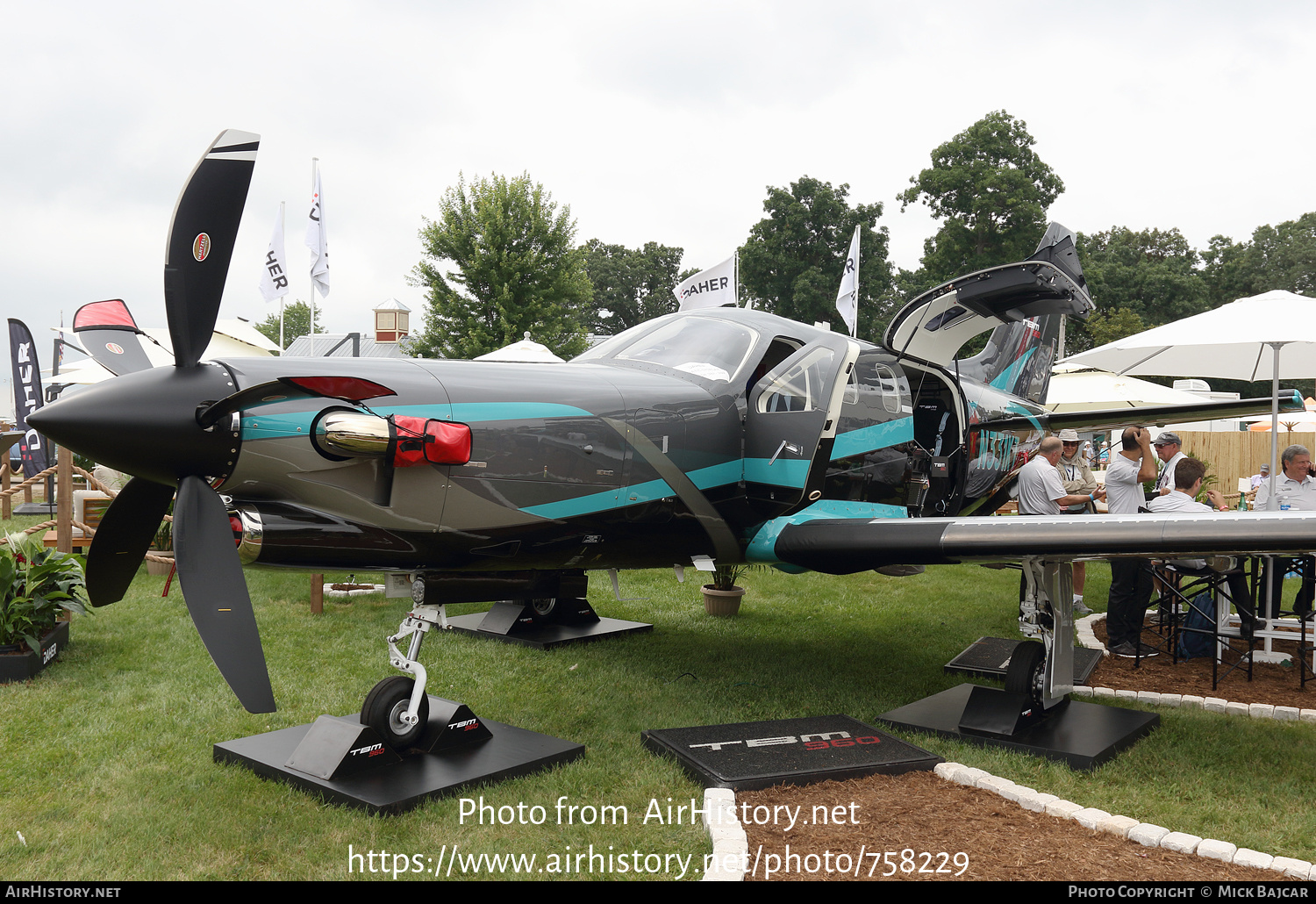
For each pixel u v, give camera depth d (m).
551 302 21.45
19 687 4.38
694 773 3.35
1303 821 3.03
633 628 6.02
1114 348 5.77
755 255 37.31
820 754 3.49
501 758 3.45
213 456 2.93
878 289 37.53
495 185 21.06
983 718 3.89
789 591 7.73
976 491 6.80
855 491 4.80
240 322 10.85
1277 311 5.20
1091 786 3.35
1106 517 3.64
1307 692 4.72
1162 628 6.19
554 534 3.70
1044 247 4.71
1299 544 3.17
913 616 6.75
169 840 2.80
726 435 4.27
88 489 10.20
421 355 21.69
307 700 4.23
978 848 2.76
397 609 6.38
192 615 2.88
